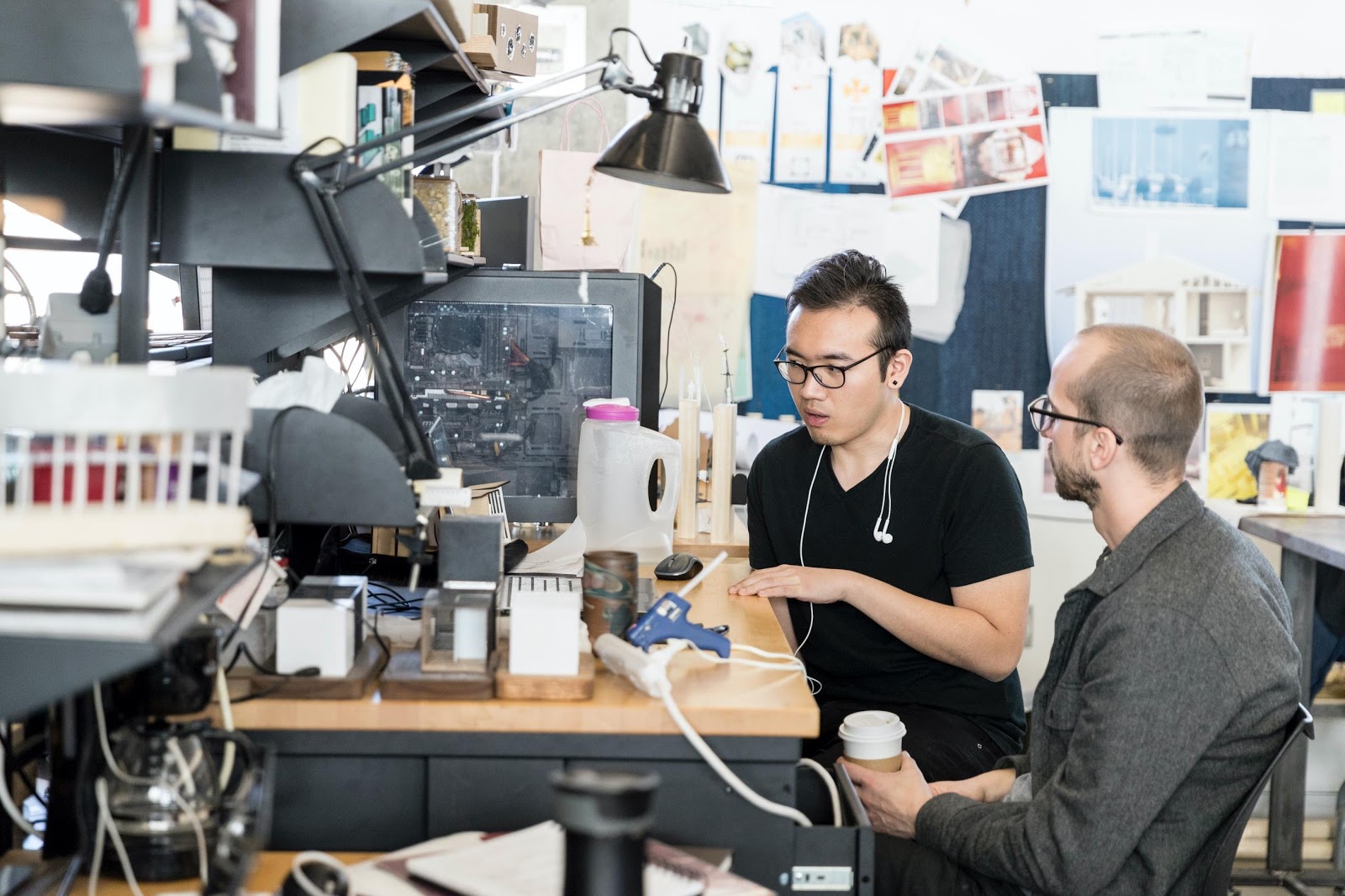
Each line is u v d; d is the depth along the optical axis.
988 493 2.13
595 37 3.57
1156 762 1.40
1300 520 3.26
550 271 2.45
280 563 1.61
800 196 3.65
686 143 1.72
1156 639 1.42
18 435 1.03
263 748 1.17
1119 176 3.64
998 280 3.68
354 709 1.33
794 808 1.39
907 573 2.20
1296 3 3.58
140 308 1.37
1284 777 3.07
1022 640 2.12
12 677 0.95
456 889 1.10
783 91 3.62
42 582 0.94
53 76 0.95
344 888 1.10
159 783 1.13
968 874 1.63
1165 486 1.57
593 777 0.88
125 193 1.35
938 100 3.63
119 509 0.99
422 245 1.61
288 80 1.46
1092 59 3.62
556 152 3.17
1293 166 3.62
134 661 0.95
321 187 1.42
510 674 1.36
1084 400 1.58
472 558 1.44
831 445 2.18
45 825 1.33
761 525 2.35
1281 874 3.08
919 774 1.74
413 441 1.44
